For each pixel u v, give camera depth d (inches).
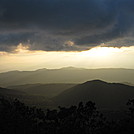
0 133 2699.3
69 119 2970.0
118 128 2618.1
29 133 2783.0
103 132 2728.8
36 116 3282.5
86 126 3002.0
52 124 3019.2
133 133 2375.7
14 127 2856.8
